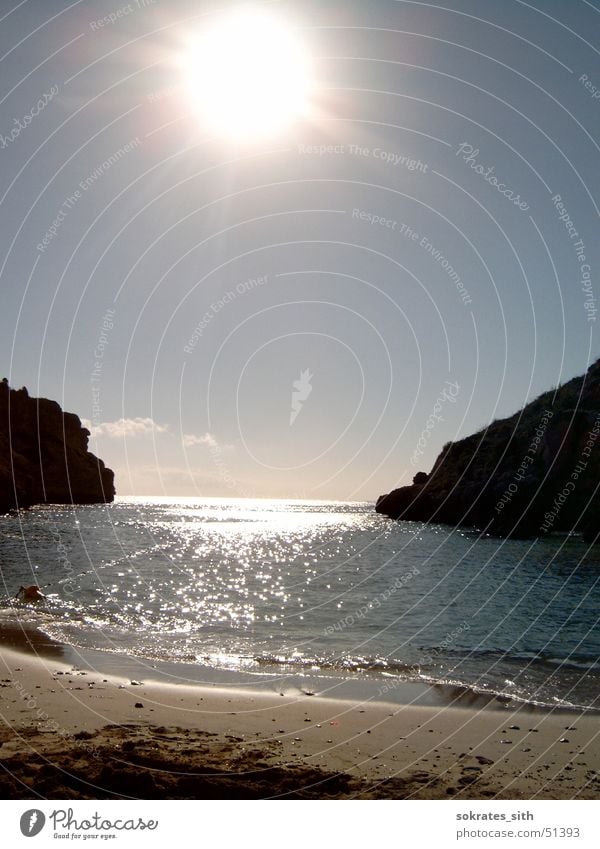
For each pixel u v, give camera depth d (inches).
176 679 450.6
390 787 269.0
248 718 364.8
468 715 378.0
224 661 511.5
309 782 265.6
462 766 297.1
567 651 557.0
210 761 275.9
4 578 975.6
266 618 724.0
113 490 3754.9
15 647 534.0
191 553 1595.7
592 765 301.0
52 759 266.1
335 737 334.6
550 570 1180.5
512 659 526.3
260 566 1346.0
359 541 1951.3
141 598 847.7
